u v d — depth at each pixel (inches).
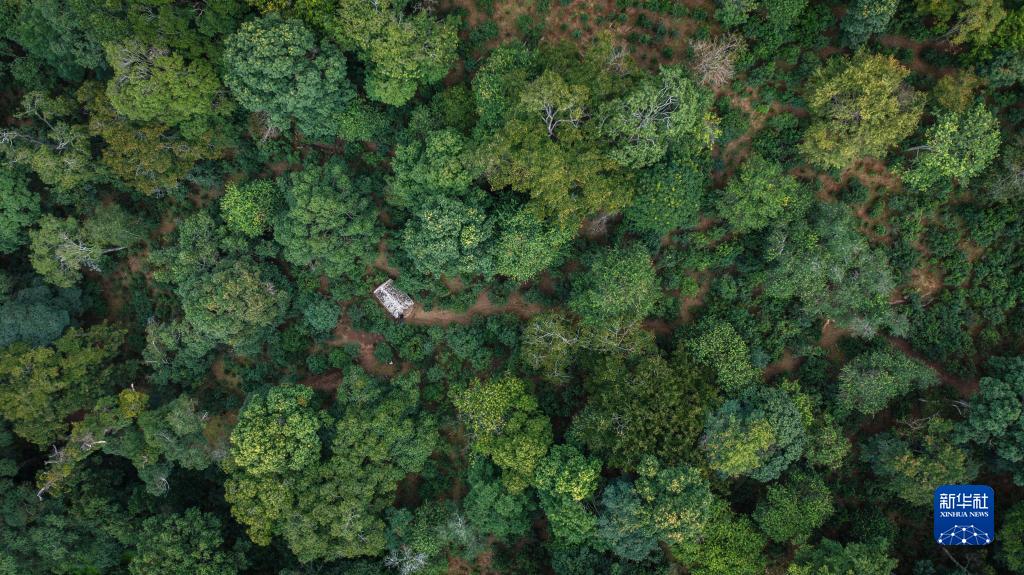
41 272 1935.3
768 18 1758.1
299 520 1791.3
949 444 1777.8
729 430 1715.1
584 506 1800.0
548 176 1592.0
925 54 1823.3
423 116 1781.5
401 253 1995.6
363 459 1857.8
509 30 1862.7
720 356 1839.3
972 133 1697.8
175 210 2048.5
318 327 2012.8
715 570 1836.9
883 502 1987.0
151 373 2113.7
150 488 1934.1
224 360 2102.6
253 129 1931.6
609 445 1782.7
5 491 1913.1
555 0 1839.3
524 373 2017.7
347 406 1883.6
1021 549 1780.3
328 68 1662.2
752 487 1957.4
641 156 1641.2
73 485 1946.4
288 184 1926.7
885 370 1846.7
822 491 1833.2
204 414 1943.9
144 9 1621.6
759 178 1761.8
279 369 2097.7
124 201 2075.5
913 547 1969.7
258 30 1577.3
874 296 1866.4
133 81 1624.0
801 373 1990.7
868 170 1905.8
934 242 1929.1
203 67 1686.8
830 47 1835.6
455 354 2062.0
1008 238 1910.7
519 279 1902.1
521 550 2043.6
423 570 1932.8
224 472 2095.2
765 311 1979.6
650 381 1770.4
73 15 1705.2
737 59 1809.8
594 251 1942.7
